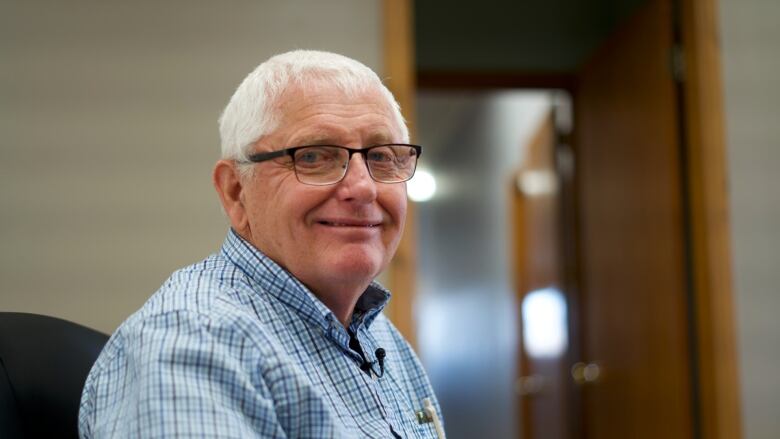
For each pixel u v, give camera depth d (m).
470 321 6.02
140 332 0.92
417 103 5.86
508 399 4.89
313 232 1.07
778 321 2.69
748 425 2.66
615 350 3.34
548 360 4.13
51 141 2.46
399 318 2.52
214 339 0.91
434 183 7.43
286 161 1.07
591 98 3.61
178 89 2.52
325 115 1.07
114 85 2.50
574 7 3.92
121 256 2.45
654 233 2.96
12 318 1.12
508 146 4.89
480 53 3.88
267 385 0.92
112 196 2.47
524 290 4.59
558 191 3.93
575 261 3.85
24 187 2.44
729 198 2.71
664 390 2.88
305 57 1.12
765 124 2.73
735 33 2.76
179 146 2.50
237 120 1.11
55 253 2.43
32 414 1.05
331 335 1.05
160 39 2.53
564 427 3.86
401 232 1.14
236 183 1.13
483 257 5.60
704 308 2.70
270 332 1.00
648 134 2.99
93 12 2.51
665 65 2.85
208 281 1.02
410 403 1.27
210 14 2.55
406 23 2.59
